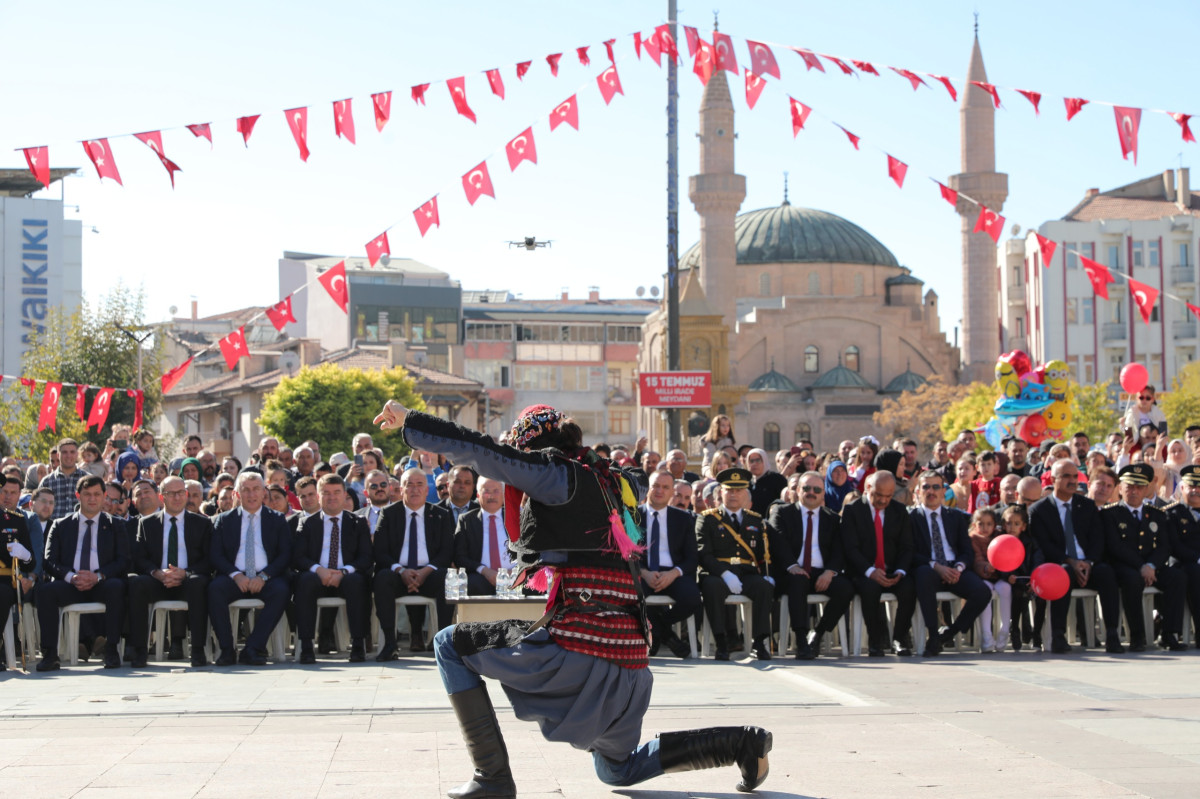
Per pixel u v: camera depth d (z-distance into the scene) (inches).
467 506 531.8
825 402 3198.8
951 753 252.7
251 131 451.8
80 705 331.9
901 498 542.9
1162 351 2869.1
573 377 3698.3
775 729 283.1
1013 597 499.5
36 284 2509.8
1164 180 3105.3
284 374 2420.0
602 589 193.5
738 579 473.1
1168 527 505.0
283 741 267.9
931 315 3550.7
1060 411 792.3
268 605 459.5
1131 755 250.5
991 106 3004.4
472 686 199.2
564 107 529.0
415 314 3631.9
